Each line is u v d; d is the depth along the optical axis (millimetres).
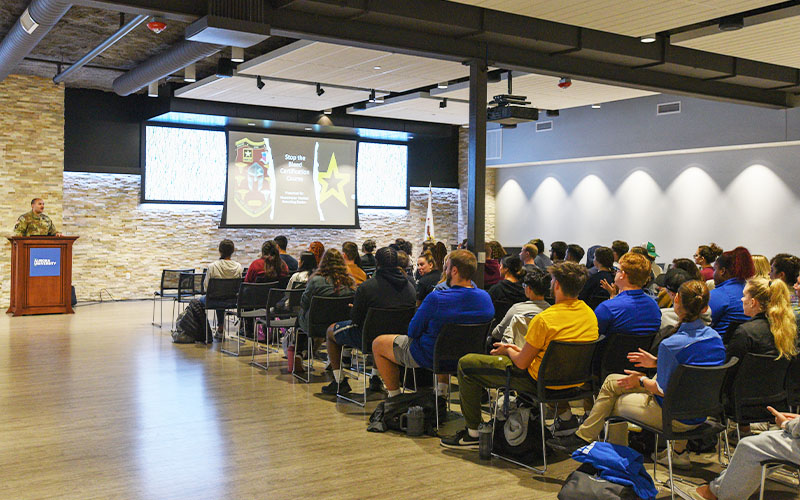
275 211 15234
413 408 5023
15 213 12188
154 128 14141
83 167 13453
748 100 9891
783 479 4203
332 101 12977
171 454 4562
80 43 10398
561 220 15422
